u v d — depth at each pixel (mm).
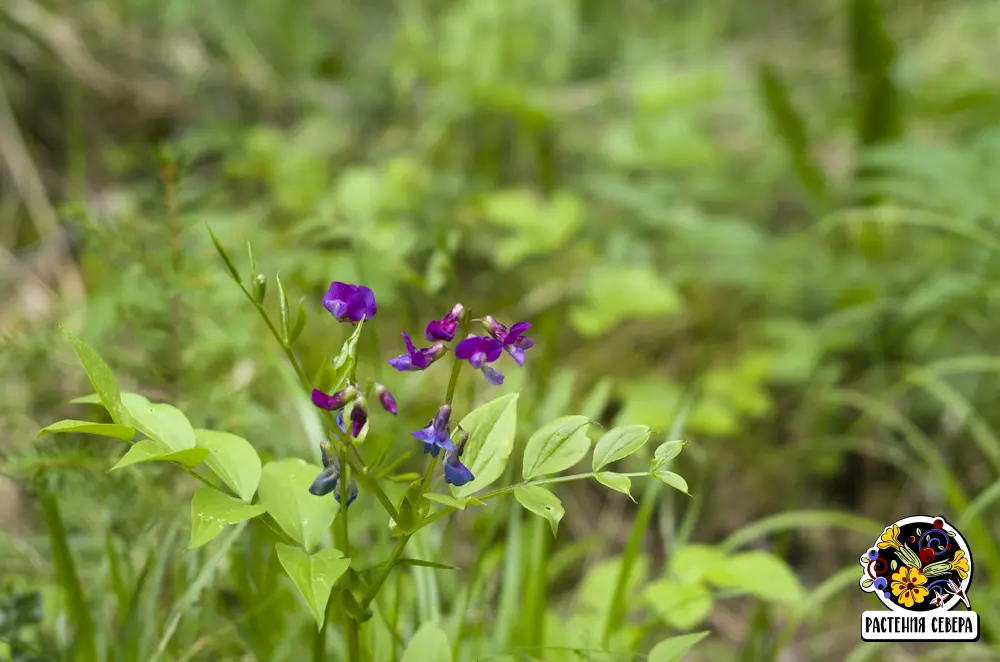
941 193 1037
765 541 1069
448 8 1707
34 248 1268
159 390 827
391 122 1542
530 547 786
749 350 1201
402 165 1236
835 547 1064
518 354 607
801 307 1234
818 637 944
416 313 1055
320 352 943
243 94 1523
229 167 1228
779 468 1120
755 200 1438
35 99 1403
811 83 1587
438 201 1294
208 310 861
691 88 1404
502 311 1253
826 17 1791
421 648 649
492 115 1446
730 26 1872
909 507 1077
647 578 1011
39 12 1399
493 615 816
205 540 598
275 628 736
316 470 643
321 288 930
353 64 1607
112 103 1454
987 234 977
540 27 1582
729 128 1612
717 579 771
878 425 1125
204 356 850
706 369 1206
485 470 624
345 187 1045
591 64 1744
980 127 1341
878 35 1165
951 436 1085
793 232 1346
